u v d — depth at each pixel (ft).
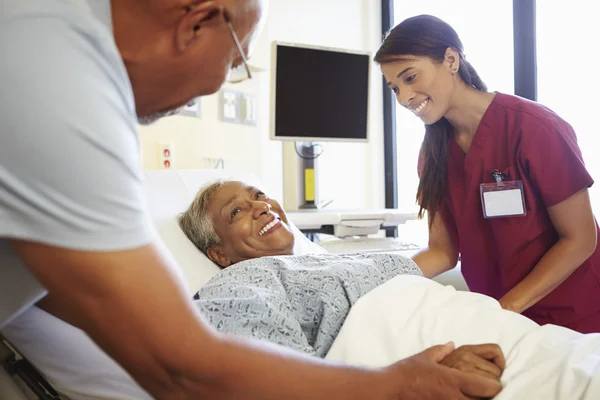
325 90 9.06
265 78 10.37
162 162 7.82
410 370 2.51
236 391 1.97
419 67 4.90
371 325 3.65
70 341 3.10
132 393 2.94
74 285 1.76
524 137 4.97
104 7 1.90
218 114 8.68
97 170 1.70
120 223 1.76
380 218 8.37
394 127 13.91
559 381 2.80
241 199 5.43
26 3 1.73
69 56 1.72
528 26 10.29
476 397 2.71
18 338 3.02
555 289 5.20
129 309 1.77
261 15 2.23
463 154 5.54
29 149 1.63
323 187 12.86
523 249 5.25
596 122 9.31
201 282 5.27
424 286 3.96
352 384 2.23
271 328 3.61
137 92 2.10
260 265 4.35
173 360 1.85
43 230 1.70
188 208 5.79
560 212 4.89
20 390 2.96
